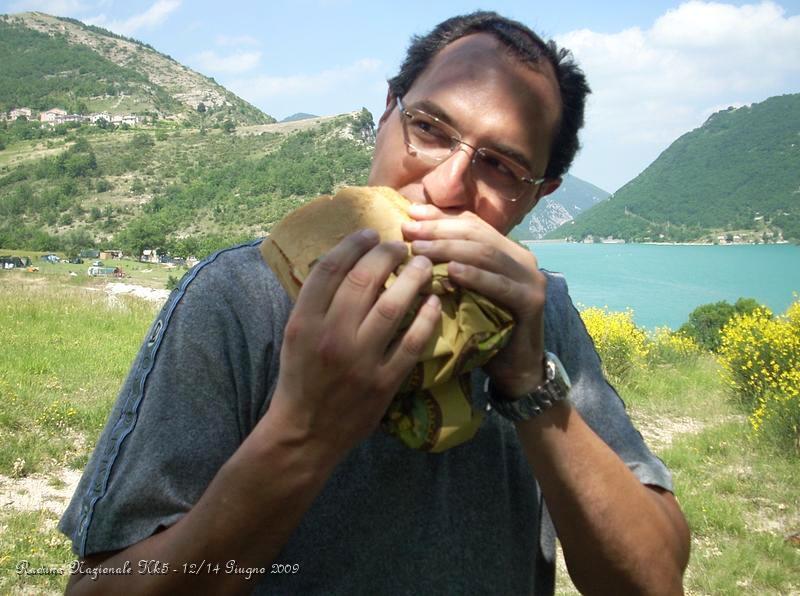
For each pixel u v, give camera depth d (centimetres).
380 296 102
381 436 135
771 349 1097
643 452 158
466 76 139
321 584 130
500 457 145
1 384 838
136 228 11219
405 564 132
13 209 13888
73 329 1290
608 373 1298
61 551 491
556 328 161
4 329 1216
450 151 138
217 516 107
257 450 104
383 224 111
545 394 125
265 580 131
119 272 6831
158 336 126
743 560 573
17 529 514
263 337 129
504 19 150
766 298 7606
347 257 102
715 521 644
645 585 133
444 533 135
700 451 872
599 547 131
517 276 112
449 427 112
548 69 146
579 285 9294
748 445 880
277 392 105
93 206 14075
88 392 873
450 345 107
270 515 107
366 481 133
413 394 113
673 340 1597
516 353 120
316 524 131
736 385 1126
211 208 12850
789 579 552
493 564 139
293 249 113
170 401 121
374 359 99
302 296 102
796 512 685
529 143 140
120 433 121
